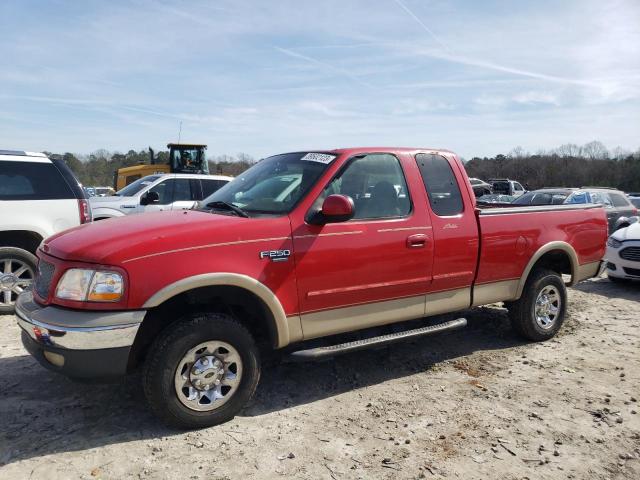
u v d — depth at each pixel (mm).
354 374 4547
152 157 21609
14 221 6129
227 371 3541
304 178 4062
